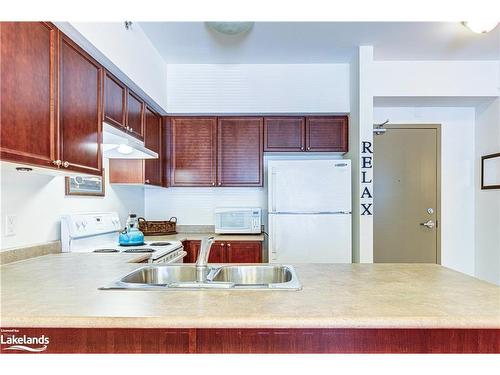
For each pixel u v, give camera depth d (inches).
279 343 43.0
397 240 156.0
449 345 43.3
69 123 68.3
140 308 43.4
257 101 139.3
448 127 156.1
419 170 156.4
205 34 112.0
